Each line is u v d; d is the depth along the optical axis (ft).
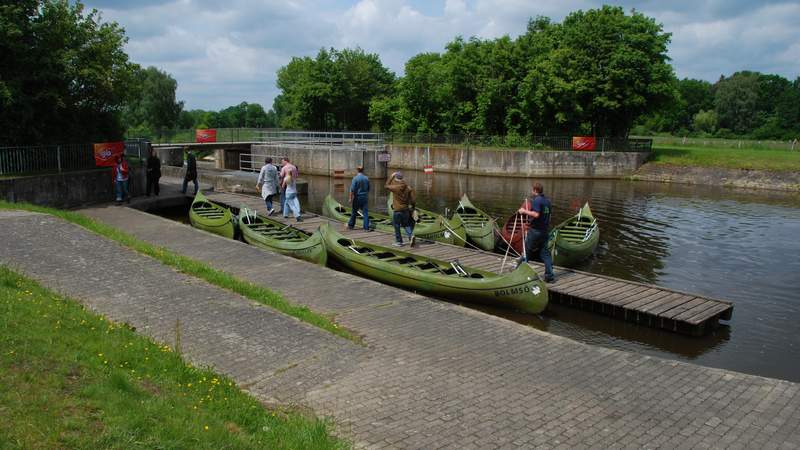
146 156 83.15
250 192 102.17
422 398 21.30
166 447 14.69
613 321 38.60
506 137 160.76
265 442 16.49
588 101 151.74
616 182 137.08
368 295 34.78
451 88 176.55
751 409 21.33
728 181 128.98
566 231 62.23
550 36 168.45
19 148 63.52
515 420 19.98
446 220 59.52
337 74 206.80
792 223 79.41
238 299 30.71
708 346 35.04
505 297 38.99
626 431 19.53
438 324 29.81
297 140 163.63
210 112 374.22
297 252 50.08
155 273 34.30
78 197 67.72
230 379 21.36
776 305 43.55
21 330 20.34
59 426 14.55
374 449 17.70
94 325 23.48
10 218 44.98
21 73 63.67
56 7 68.13
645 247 63.62
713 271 53.62
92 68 69.72
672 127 315.78
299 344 25.50
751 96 305.12
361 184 58.90
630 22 146.92
